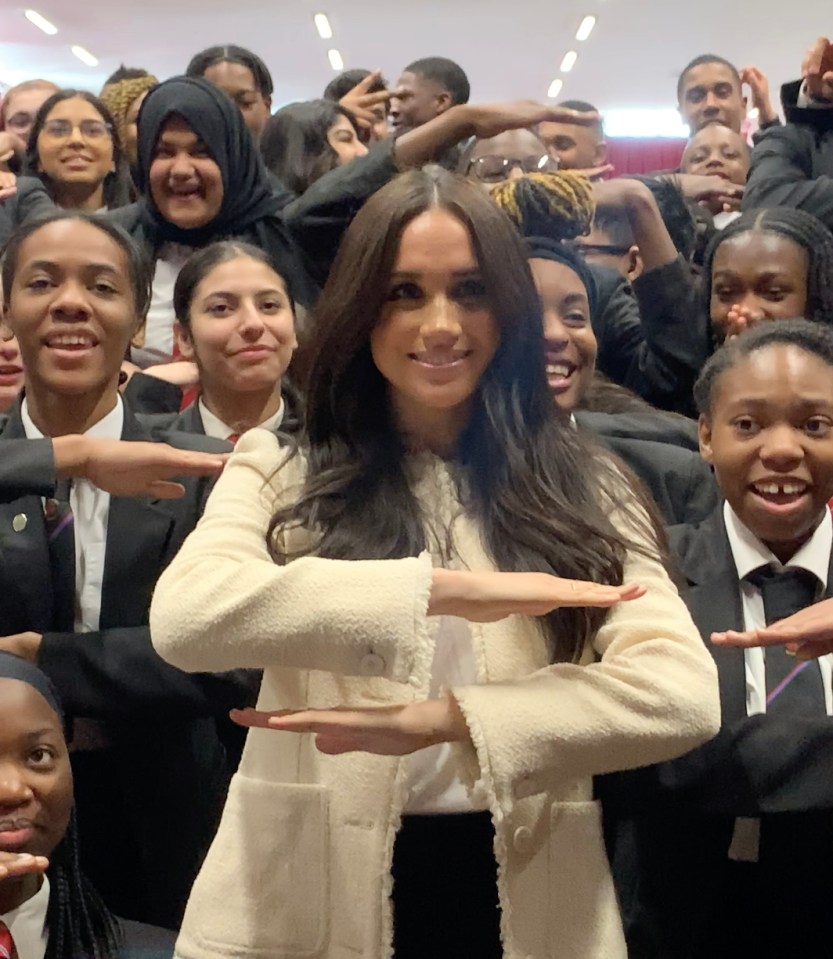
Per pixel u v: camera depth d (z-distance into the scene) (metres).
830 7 5.61
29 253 1.30
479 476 0.94
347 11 5.78
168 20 5.96
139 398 1.75
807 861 1.04
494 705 0.80
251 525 0.90
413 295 0.91
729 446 1.13
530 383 0.95
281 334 1.67
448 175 0.94
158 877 1.28
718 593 1.10
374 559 0.89
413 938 0.91
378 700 0.88
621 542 0.91
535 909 0.87
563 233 1.74
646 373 1.95
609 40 6.21
